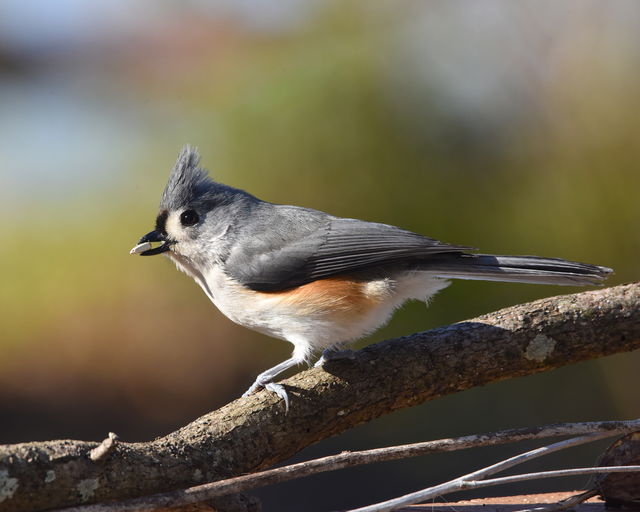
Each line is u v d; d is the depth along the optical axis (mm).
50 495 4168
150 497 4293
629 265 10047
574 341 5590
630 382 11000
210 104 12219
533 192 10406
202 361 13406
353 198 10680
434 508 5250
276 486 10805
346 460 4559
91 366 13586
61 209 14445
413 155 10578
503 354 5590
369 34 11484
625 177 10266
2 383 13508
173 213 7070
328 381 5441
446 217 10273
